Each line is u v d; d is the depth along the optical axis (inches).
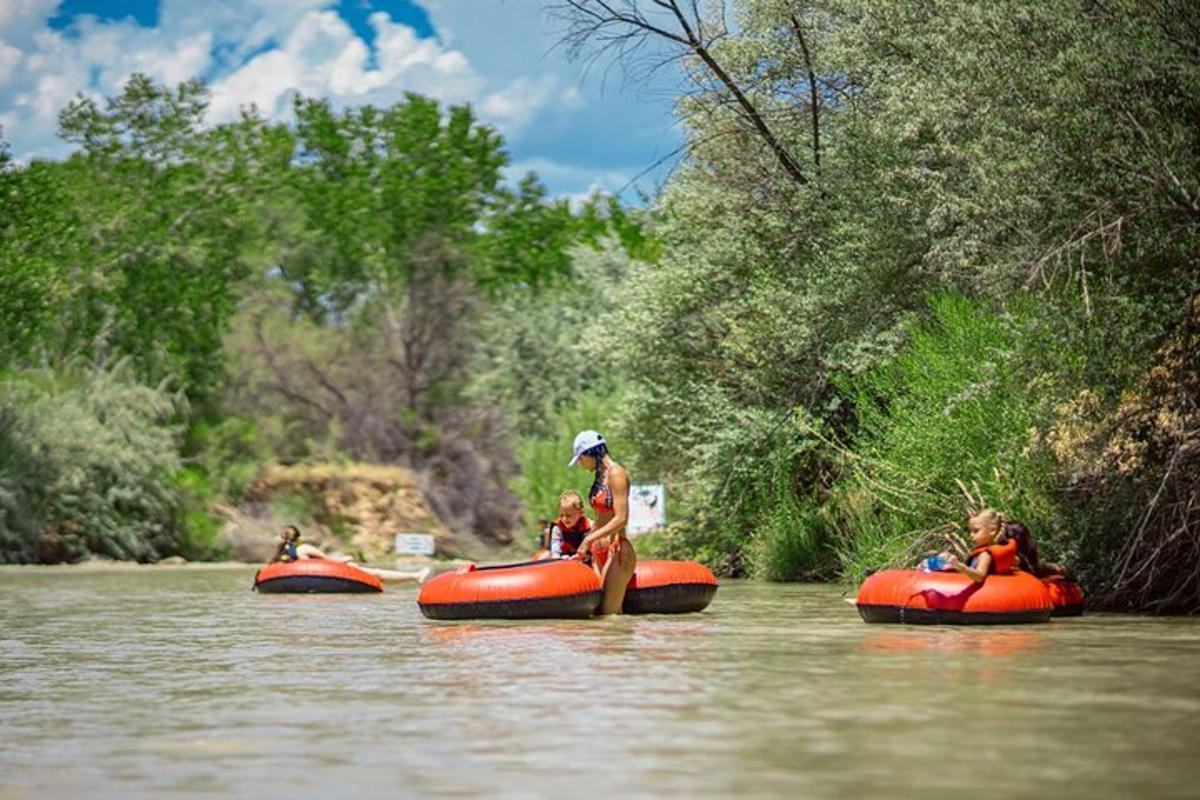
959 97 673.6
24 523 1770.4
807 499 1021.2
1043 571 617.6
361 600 877.8
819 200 992.9
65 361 2156.7
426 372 2586.1
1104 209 609.6
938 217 746.8
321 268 2851.9
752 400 1056.2
